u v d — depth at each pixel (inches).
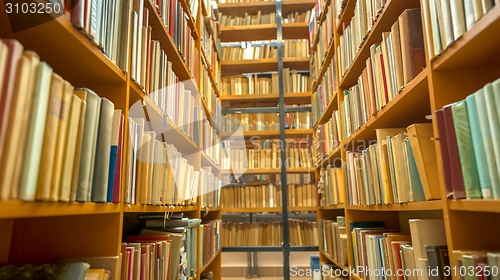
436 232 40.8
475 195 30.0
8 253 36.2
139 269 41.8
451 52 33.9
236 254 143.3
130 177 39.9
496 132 27.3
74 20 28.7
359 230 69.9
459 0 32.2
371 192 58.2
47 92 23.1
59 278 29.5
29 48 31.3
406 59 44.9
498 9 26.7
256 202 126.5
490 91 27.9
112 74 37.5
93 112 30.1
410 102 48.2
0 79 19.4
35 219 37.3
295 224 128.3
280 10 135.8
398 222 78.9
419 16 45.3
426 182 39.2
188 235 68.8
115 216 37.3
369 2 59.1
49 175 23.0
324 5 102.3
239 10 139.6
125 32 39.8
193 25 85.0
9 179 19.6
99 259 35.6
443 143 34.4
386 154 50.6
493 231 33.4
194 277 74.2
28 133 21.4
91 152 29.8
